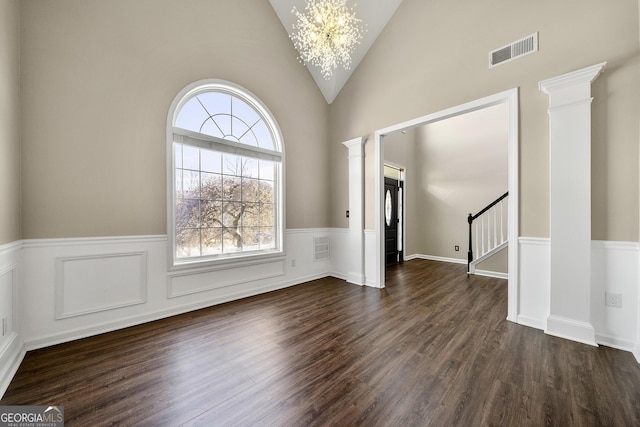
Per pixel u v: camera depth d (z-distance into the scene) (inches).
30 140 78.0
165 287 103.9
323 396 57.0
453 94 113.8
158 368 67.9
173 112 105.7
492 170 205.2
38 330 78.7
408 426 48.5
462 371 66.0
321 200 168.7
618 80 77.3
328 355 74.2
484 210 180.4
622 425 48.3
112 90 92.0
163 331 90.2
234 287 125.0
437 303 118.3
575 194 81.7
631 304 75.6
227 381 62.5
